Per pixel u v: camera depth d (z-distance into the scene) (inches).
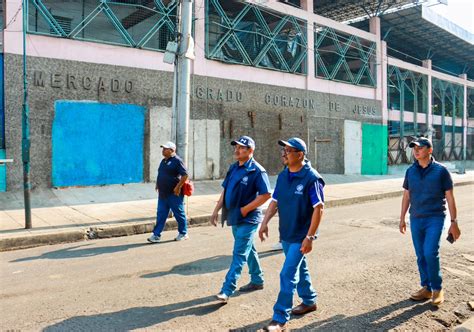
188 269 229.9
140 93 566.9
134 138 563.2
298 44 771.4
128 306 173.3
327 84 817.5
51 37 502.6
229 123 658.8
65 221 362.3
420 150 182.5
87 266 237.9
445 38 1104.8
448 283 207.8
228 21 655.8
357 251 270.1
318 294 189.5
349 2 907.4
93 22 594.6
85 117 525.3
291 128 748.0
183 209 315.3
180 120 385.1
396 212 457.1
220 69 650.2
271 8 713.0
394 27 1026.1
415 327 156.4
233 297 184.9
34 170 490.3
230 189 182.5
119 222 362.0
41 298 183.2
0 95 473.4
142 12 627.2
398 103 1168.2
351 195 580.7
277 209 166.6
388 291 194.5
